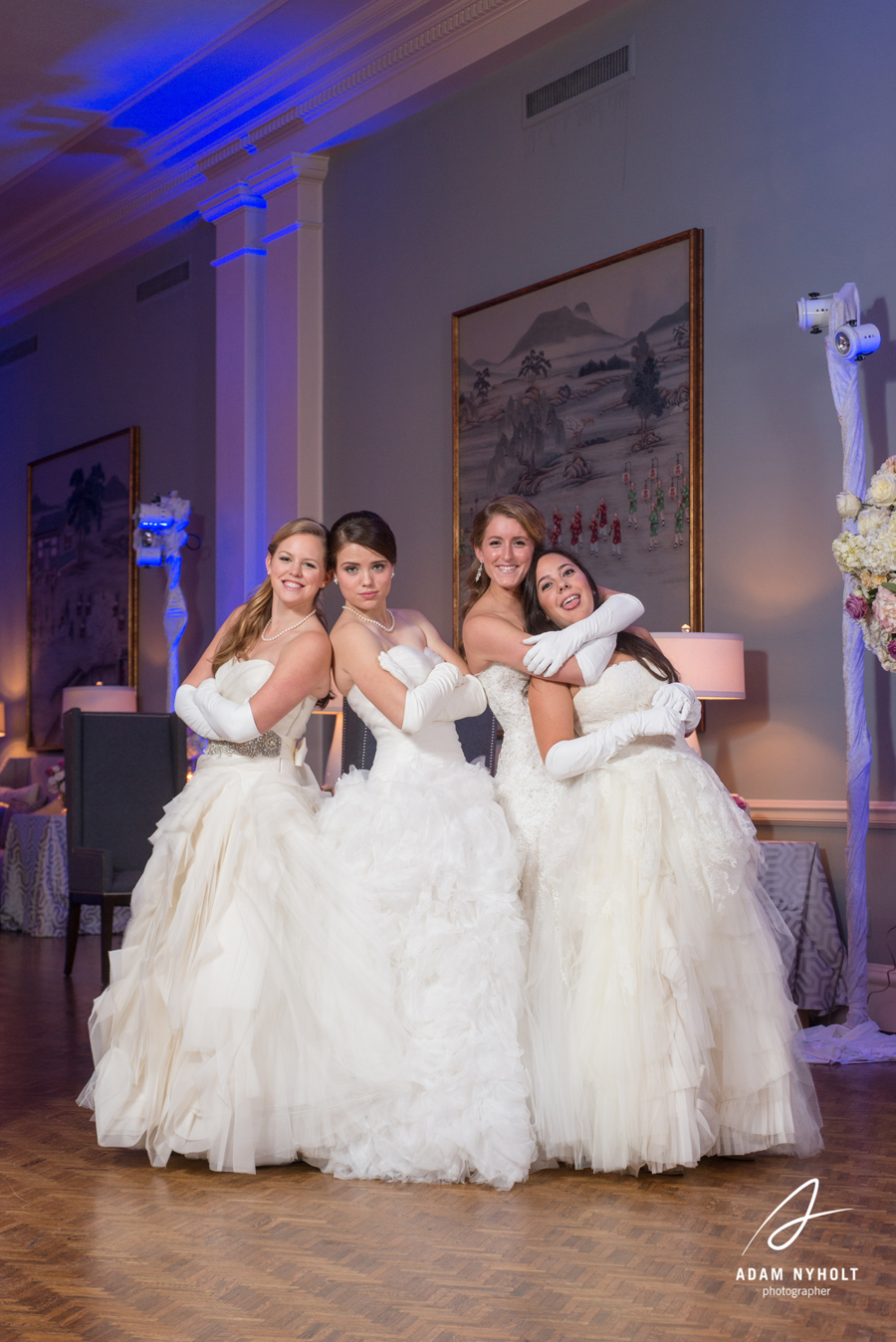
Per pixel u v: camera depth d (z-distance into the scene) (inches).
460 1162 127.1
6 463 477.1
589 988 129.9
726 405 235.6
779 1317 94.0
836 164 219.1
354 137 320.8
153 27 308.5
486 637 143.7
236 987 131.3
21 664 462.0
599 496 257.1
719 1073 132.4
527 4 269.6
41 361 459.5
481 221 288.5
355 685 144.9
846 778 208.1
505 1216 116.6
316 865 136.1
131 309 413.1
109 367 423.5
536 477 271.3
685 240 241.0
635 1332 91.4
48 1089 170.1
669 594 243.3
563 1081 130.4
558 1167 133.3
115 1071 138.7
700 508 237.9
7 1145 143.5
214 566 373.1
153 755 277.6
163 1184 128.0
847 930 200.7
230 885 135.5
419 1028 130.0
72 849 266.8
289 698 141.1
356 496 322.0
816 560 220.8
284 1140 130.9
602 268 257.9
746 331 232.5
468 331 288.2
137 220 397.4
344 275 326.6
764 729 227.9
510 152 281.6
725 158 237.1
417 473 304.3
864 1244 108.6
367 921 133.3
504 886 135.7
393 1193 124.4
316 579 147.3
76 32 310.3
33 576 453.1
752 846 139.3
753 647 229.9
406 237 308.5
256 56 321.1
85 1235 112.0
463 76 287.9
